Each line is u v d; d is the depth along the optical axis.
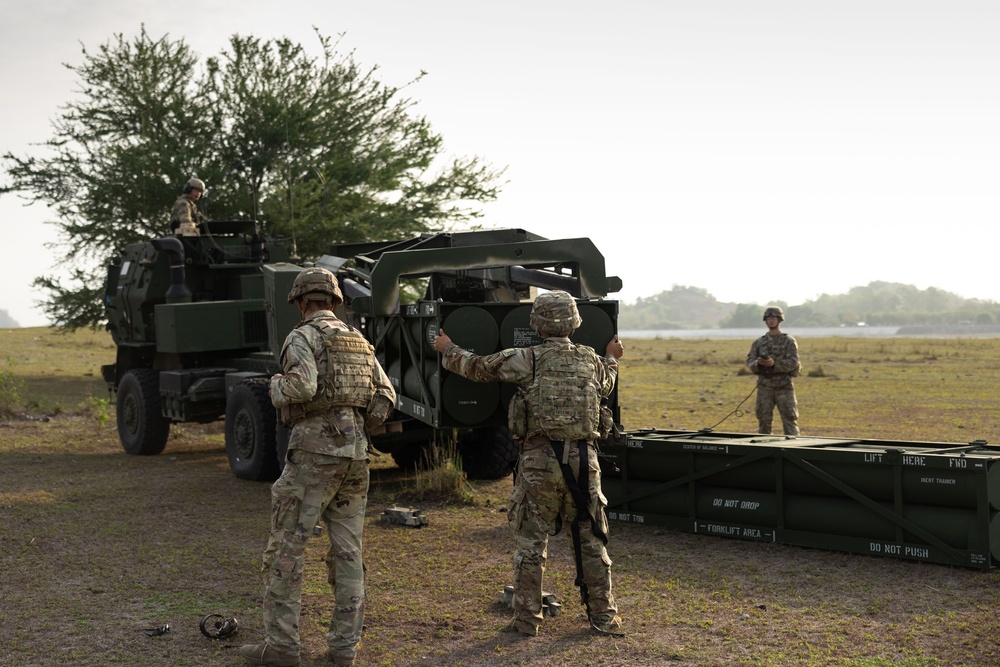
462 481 8.48
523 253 7.65
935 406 16.48
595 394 4.57
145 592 5.41
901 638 4.43
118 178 22.55
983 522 5.49
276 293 9.84
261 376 10.01
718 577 5.59
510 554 6.26
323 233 22.72
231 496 8.52
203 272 12.16
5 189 22.36
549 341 4.69
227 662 4.26
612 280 7.86
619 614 4.90
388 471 10.11
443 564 6.02
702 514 6.69
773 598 5.14
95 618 4.91
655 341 72.25
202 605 5.16
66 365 27.30
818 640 4.42
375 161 24.20
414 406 7.53
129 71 23.41
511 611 4.98
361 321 8.64
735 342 67.25
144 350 12.40
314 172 23.44
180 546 6.53
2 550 6.40
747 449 6.41
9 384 16.47
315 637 4.59
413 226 24.11
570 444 4.49
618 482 7.20
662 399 18.34
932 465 5.63
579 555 4.51
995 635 4.43
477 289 8.34
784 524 6.30
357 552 4.29
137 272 12.27
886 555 5.85
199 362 11.66
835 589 5.29
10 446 12.07
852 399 17.98
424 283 15.85
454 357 4.82
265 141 23.38
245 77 23.75
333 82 24.16
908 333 178.25
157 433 11.47
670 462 6.86
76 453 11.77
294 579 4.14
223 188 22.73
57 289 23.05
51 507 7.93
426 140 24.86
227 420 9.79
